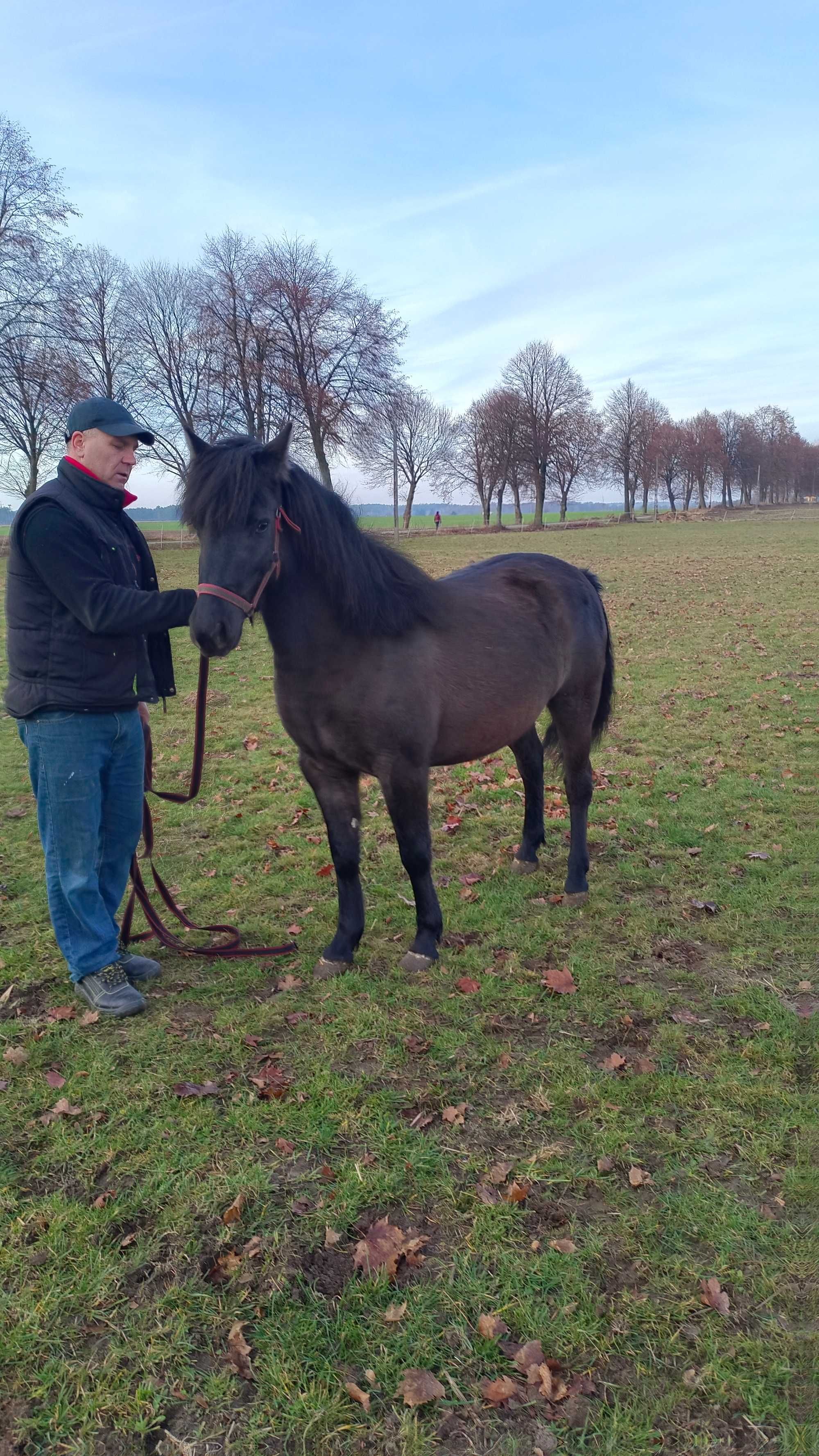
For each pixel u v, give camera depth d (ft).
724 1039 9.11
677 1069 8.64
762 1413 5.22
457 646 10.73
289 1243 6.63
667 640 34.83
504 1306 5.98
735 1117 7.84
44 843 9.96
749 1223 6.63
